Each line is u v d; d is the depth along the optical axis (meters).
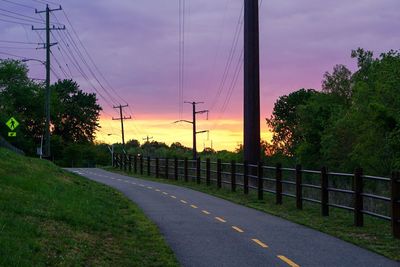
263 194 22.72
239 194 23.39
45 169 22.19
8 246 7.35
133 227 12.89
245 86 29.50
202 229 13.10
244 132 29.44
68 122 111.94
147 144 140.88
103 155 108.56
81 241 9.47
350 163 40.69
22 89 93.94
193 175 34.12
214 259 9.48
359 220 13.21
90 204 14.69
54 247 8.41
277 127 79.44
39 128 98.06
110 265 8.33
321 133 49.16
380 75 32.91
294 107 79.62
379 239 11.35
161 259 9.27
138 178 39.06
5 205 10.28
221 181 27.45
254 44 29.47
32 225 9.20
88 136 115.81
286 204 18.92
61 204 12.59
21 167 18.38
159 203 19.75
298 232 12.63
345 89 55.19
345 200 19.28
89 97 117.69
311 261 9.34
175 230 12.91
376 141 34.12
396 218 11.33
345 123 40.97
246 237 11.89
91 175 40.69
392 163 30.30
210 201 20.73
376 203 16.66
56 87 115.12
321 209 15.82
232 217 15.58
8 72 92.75
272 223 14.27
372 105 31.17
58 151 101.12
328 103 54.62
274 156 71.25
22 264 6.80
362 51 45.41
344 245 10.88
